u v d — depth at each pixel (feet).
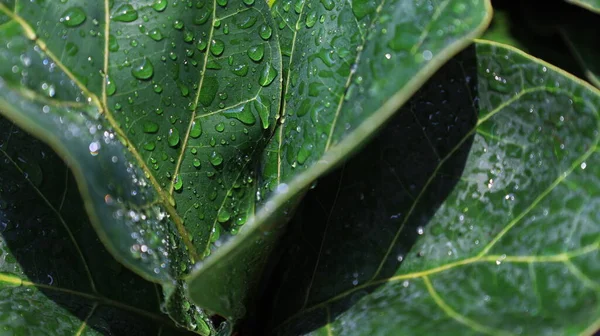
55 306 1.39
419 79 1.26
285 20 1.47
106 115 1.39
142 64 1.41
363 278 1.40
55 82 1.35
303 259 1.43
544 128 1.36
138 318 1.42
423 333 1.31
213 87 1.43
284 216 1.29
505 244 1.35
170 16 1.43
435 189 1.40
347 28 1.39
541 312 1.29
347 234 1.42
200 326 1.40
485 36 1.53
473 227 1.37
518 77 1.38
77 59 1.38
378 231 1.41
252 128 1.44
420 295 1.35
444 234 1.38
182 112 1.42
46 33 1.37
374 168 1.42
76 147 1.26
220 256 1.25
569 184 1.33
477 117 1.40
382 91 1.26
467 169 1.39
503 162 1.38
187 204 1.42
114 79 1.40
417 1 1.30
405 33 1.28
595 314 1.27
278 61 1.44
